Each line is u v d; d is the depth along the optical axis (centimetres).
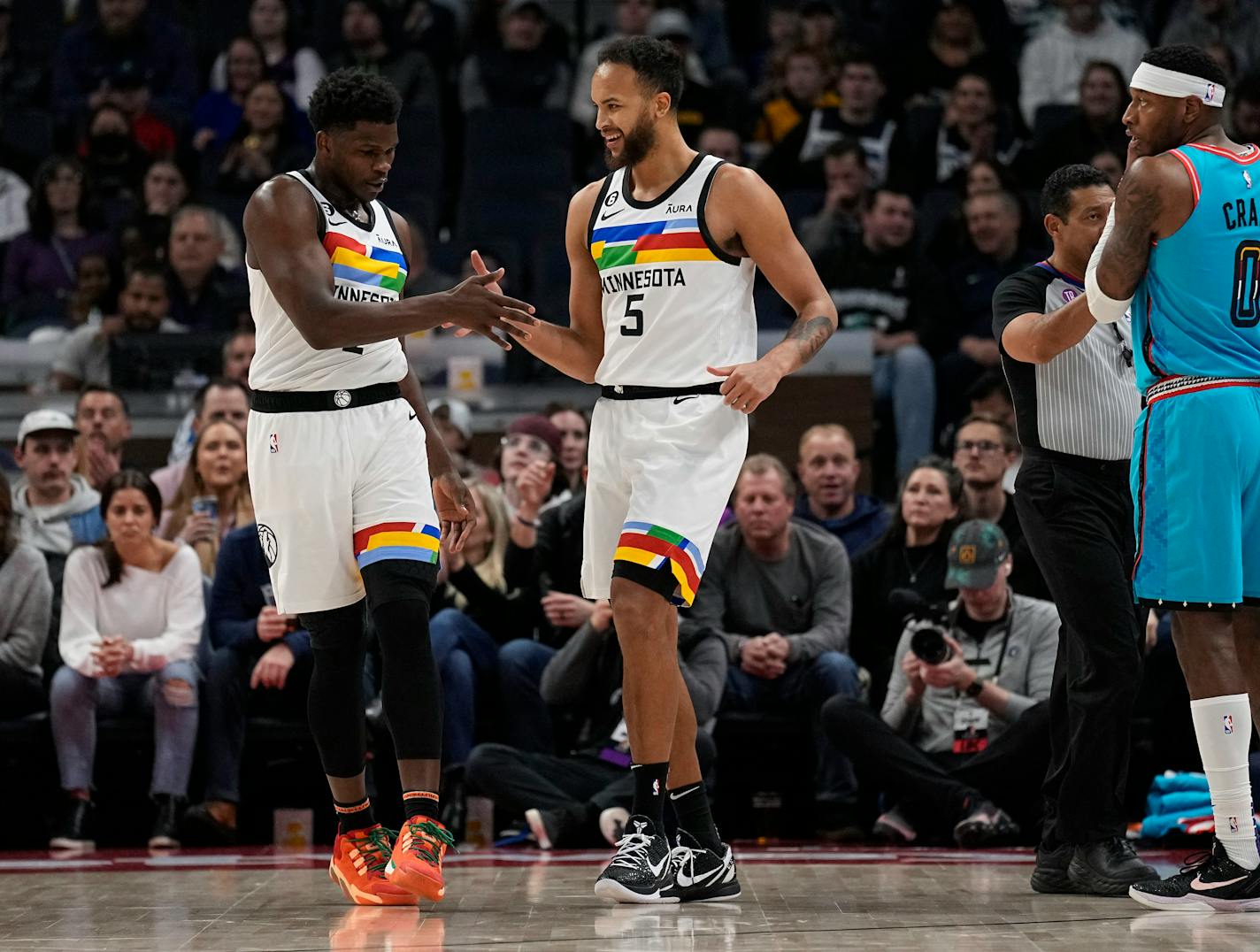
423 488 1198
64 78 3753
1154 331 1206
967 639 1902
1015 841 1823
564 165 3556
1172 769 1947
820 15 3681
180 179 3288
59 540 2155
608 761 1900
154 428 2494
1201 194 1176
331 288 1144
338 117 1171
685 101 3566
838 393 2478
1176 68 1195
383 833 1233
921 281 2905
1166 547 1194
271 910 1178
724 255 1236
